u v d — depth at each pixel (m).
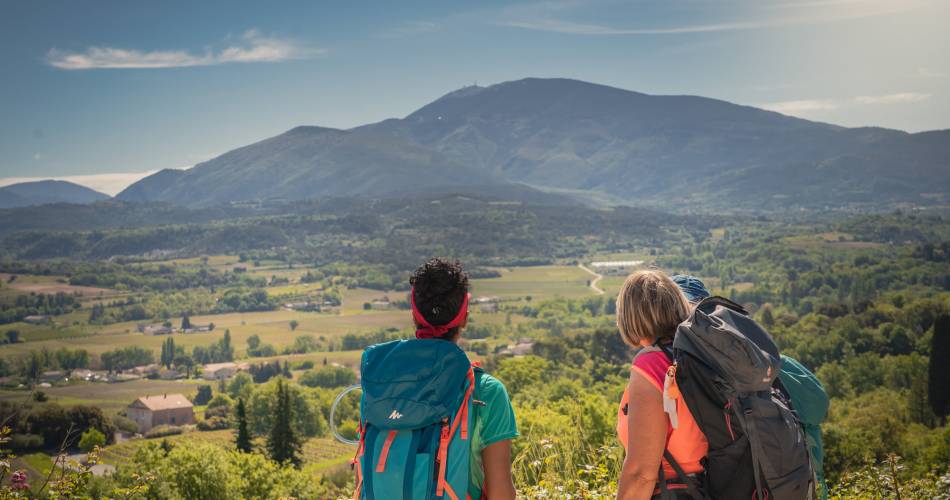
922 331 94.31
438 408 2.32
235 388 145.62
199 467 27.92
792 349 93.31
